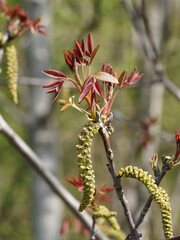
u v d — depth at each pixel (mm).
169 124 10664
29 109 6004
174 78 9828
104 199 2277
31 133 6008
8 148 9273
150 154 6281
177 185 6371
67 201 3021
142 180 1373
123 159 8570
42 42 5840
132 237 1494
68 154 11523
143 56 7504
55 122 6121
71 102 1368
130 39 9453
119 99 9422
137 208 7191
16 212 11352
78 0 7988
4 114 8875
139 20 3766
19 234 11320
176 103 10484
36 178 6059
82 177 1281
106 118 1384
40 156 5875
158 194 1351
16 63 2375
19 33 2479
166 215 1338
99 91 1325
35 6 5711
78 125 9891
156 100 7492
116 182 1424
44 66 5801
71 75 5785
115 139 7520
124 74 1451
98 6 7934
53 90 1353
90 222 2922
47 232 6051
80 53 1363
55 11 7941
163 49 5609
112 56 9594
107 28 9055
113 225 1806
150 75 7191
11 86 2342
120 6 8281
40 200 6035
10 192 10430
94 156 10188
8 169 10422
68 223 3539
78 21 8328
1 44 2379
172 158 1480
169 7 6266
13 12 2488
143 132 4523
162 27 5797
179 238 1319
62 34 8562
